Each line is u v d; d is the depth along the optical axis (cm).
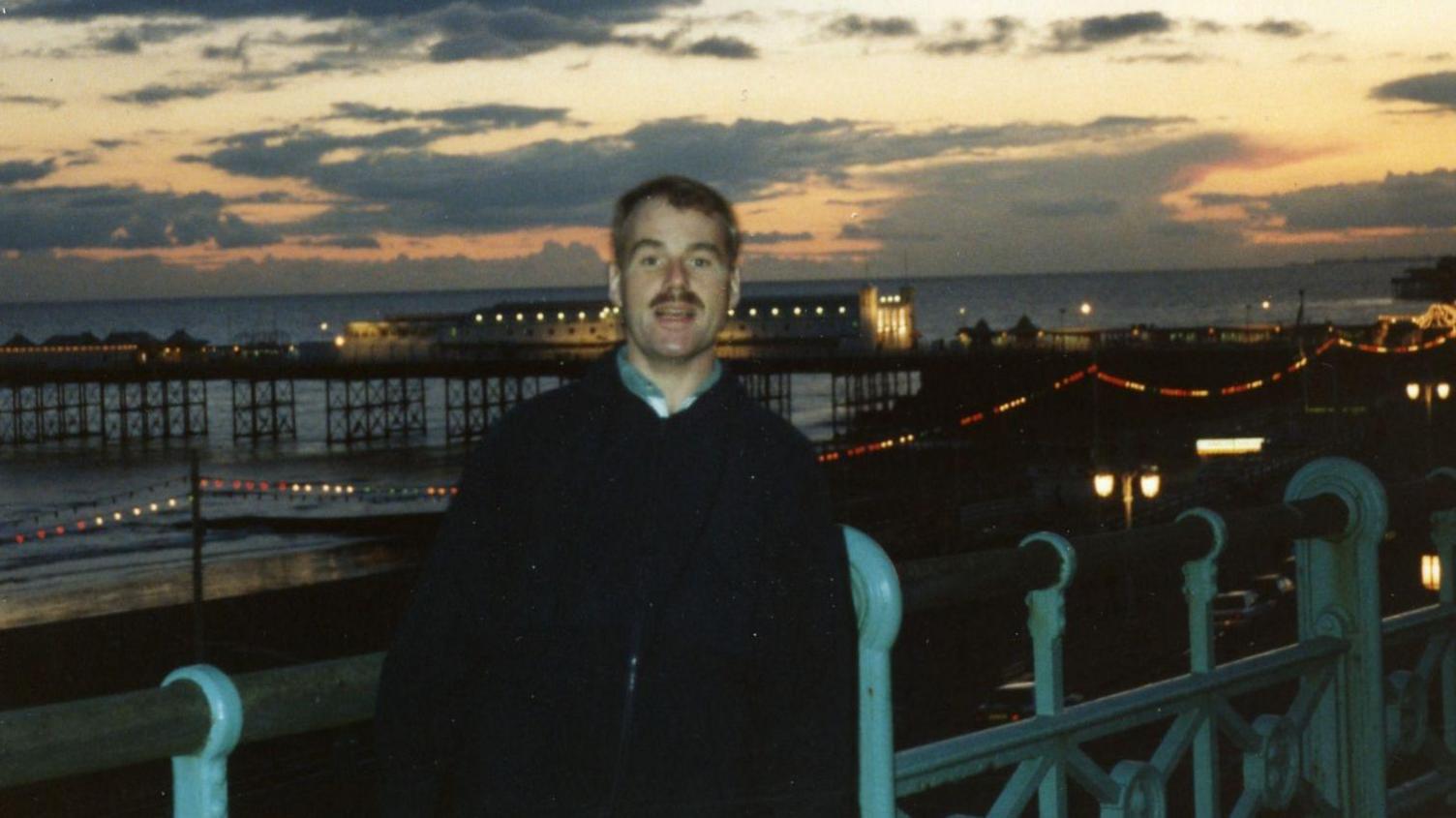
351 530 6712
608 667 249
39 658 3128
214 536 6725
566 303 12425
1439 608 508
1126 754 1761
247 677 239
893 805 296
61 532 6344
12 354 12150
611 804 247
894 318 12144
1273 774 432
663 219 264
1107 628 3419
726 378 270
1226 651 3131
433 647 246
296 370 11219
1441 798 509
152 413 15325
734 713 251
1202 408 9962
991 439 8525
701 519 255
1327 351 9475
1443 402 6862
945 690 2995
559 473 257
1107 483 4053
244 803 1983
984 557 332
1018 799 345
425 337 12681
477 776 249
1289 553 4225
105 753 220
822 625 260
